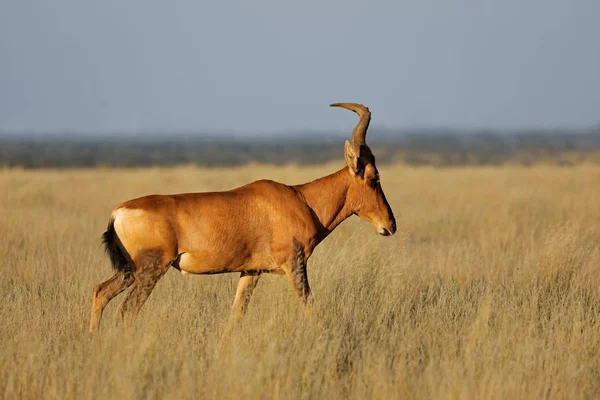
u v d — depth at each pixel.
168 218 26.02
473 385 20.95
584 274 33.78
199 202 26.53
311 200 28.69
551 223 47.62
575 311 28.11
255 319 26.36
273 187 27.58
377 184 29.44
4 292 32.00
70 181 89.62
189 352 23.73
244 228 26.75
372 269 32.56
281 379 21.58
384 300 29.09
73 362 22.52
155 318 25.53
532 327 26.08
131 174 106.38
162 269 26.05
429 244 48.12
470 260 40.16
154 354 23.06
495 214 56.84
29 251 40.53
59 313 27.95
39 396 20.73
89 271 34.44
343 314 26.97
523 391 20.92
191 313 27.92
